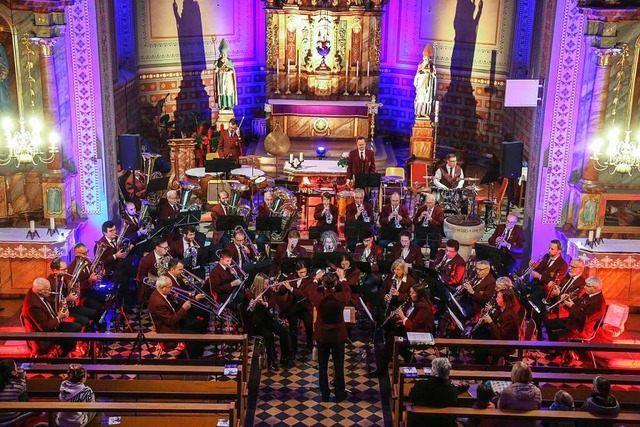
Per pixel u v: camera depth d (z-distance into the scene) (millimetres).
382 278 15625
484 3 25500
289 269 14375
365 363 14312
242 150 25891
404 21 27547
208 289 14977
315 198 21953
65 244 16062
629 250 15836
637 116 16250
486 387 9945
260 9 27641
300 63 26219
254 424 12250
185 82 26875
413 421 9891
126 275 15539
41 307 13312
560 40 16375
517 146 19500
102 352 14305
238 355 14492
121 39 24672
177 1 26125
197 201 19891
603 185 16609
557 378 11289
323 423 12352
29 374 13289
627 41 15828
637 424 10305
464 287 14500
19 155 15828
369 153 20688
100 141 17188
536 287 15492
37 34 15820
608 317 14602
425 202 18375
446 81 27031
